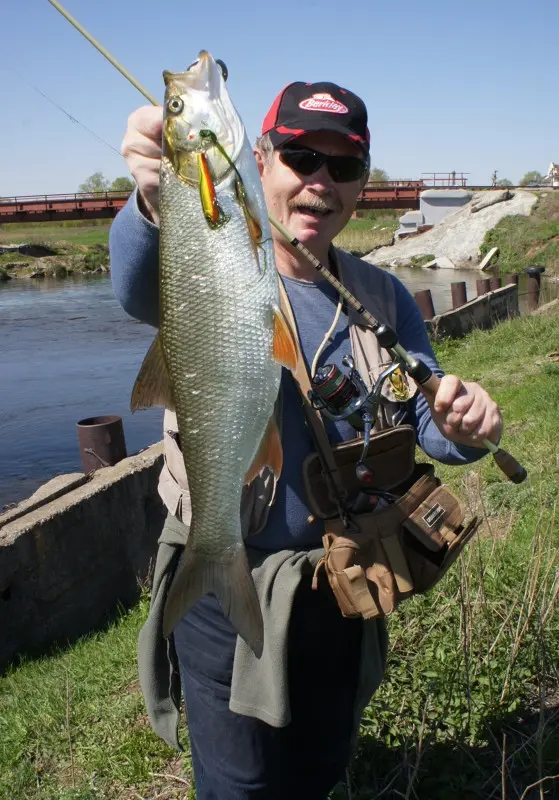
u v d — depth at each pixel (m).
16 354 19.30
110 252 2.36
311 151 2.54
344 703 2.73
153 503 6.59
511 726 3.60
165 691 2.75
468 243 35.56
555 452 6.83
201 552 2.25
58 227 75.25
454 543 2.60
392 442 2.66
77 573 5.82
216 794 2.63
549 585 4.28
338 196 2.62
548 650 3.87
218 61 2.19
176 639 2.66
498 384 10.83
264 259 2.12
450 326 15.70
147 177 2.13
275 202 2.68
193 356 2.12
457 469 7.19
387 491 2.68
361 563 2.54
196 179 2.03
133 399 2.27
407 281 30.75
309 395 2.54
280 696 2.40
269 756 2.58
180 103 2.02
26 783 3.94
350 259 2.89
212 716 2.58
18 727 4.36
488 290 18.67
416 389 2.72
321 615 2.62
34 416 13.74
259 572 2.51
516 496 6.16
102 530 6.06
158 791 3.73
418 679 3.80
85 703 4.56
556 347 12.30
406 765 3.32
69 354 19.08
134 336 21.27
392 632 4.25
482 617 4.11
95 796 3.68
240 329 2.11
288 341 2.16
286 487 2.56
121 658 5.02
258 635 2.21
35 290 35.38
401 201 46.59
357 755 3.43
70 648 5.48
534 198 36.91
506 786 3.22
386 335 2.43
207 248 2.07
